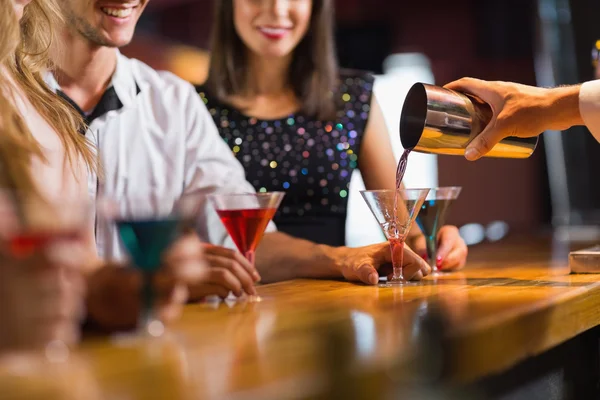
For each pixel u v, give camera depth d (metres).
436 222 2.14
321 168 3.09
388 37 7.11
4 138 1.53
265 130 3.09
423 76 7.20
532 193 6.73
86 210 1.04
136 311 1.25
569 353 1.78
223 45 3.09
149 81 2.52
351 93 3.17
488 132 1.89
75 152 2.02
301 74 3.09
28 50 1.97
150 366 1.01
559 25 4.51
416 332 1.21
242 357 1.06
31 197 1.04
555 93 1.86
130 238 1.21
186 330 1.28
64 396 0.86
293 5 2.91
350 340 1.17
